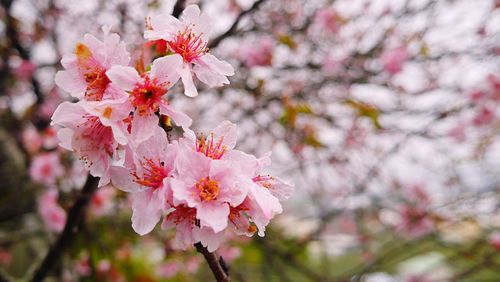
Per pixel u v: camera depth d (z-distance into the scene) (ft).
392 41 12.43
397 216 13.89
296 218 14.56
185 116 3.26
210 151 3.34
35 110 13.71
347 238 14.08
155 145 3.25
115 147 3.29
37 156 11.34
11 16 12.44
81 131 3.32
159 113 3.34
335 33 12.79
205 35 3.65
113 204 11.45
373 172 13.04
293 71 12.18
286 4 12.76
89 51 3.35
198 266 13.30
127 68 3.16
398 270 16.01
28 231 10.70
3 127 13.96
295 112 10.58
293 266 11.54
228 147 3.39
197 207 2.97
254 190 3.07
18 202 12.37
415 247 13.80
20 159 13.15
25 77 12.92
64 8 12.85
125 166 3.26
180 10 4.79
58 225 10.11
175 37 3.55
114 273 12.32
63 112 3.28
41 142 13.17
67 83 3.37
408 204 13.64
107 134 3.34
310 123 11.73
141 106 3.16
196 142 3.36
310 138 11.73
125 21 10.16
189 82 3.28
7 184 12.34
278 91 12.04
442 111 12.41
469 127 13.07
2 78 13.17
